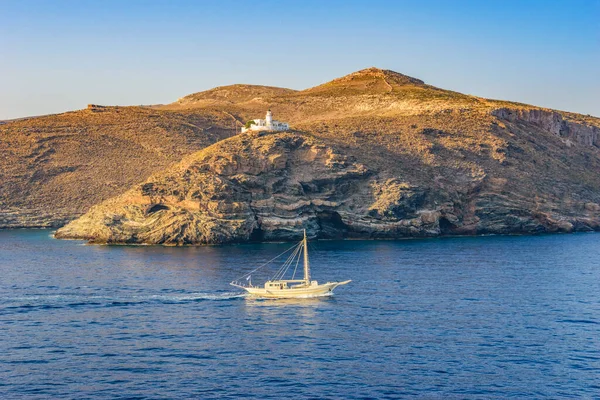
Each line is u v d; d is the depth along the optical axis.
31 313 96.06
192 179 189.38
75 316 94.19
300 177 197.88
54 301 103.38
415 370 72.00
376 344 80.31
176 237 180.00
